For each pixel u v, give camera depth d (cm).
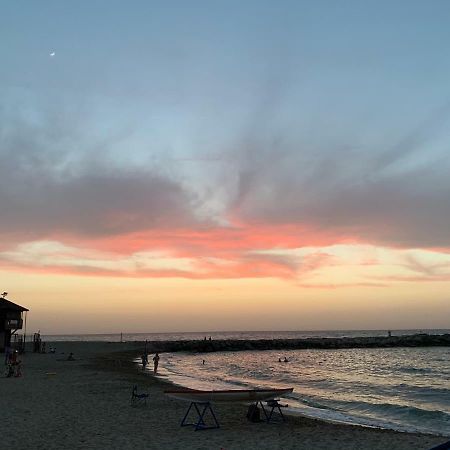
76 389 2400
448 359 7081
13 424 1480
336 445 1292
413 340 11200
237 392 1579
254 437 1369
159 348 9138
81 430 1416
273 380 3722
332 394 2894
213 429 1480
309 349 10531
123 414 1705
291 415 1864
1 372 3136
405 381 3872
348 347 10862
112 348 8044
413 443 1325
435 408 2372
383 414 2122
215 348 9969
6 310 5100
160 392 2355
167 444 1260
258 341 10844
